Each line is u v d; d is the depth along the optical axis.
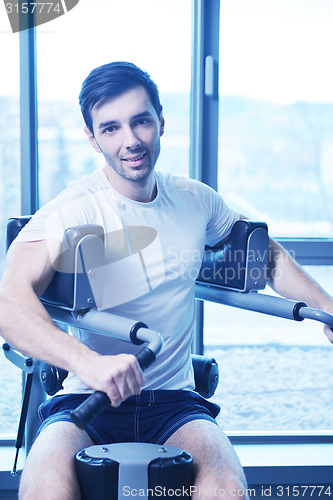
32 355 0.96
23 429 1.47
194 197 1.38
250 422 2.03
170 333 1.26
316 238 2.08
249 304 1.28
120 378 0.87
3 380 2.04
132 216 1.26
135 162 1.20
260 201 2.05
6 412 2.01
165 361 1.25
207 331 2.10
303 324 2.13
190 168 2.00
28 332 0.96
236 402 2.10
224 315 2.09
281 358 2.13
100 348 1.22
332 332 1.19
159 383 1.24
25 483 0.93
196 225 1.34
